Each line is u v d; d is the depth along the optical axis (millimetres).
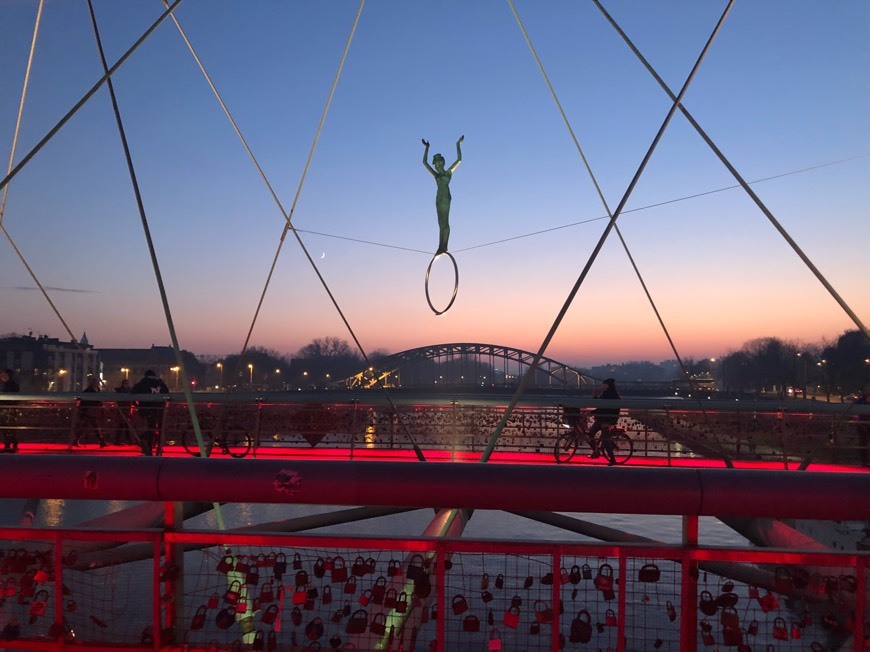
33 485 2549
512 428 16531
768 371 142000
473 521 19031
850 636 2709
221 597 3023
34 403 16984
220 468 2514
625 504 2410
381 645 2850
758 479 2395
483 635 3117
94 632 3104
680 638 2611
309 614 3479
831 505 2344
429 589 2768
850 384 105438
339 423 16938
